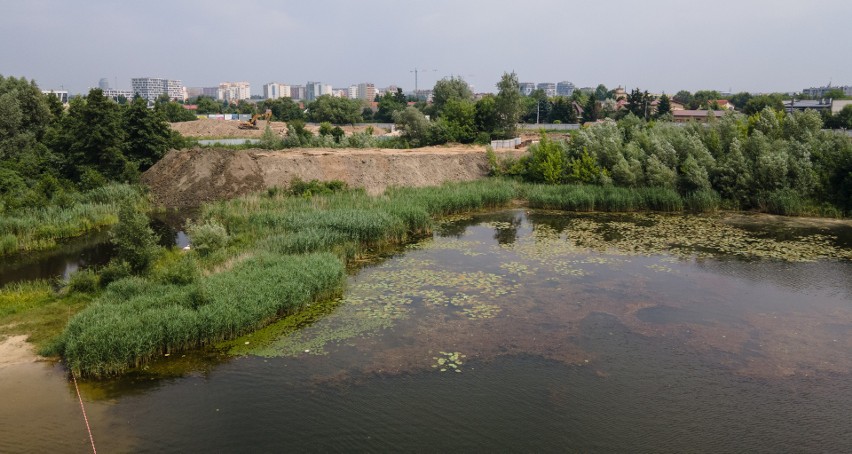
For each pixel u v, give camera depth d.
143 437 10.59
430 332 15.15
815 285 19.03
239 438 10.56
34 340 14.48
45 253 23.28
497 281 19.38
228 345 14.35
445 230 27.77
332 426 10.95
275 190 32.47
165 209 32.41
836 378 12.77
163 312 14.16
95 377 12.71
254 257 19.23
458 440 10.51
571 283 19.19
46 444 10.34
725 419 11.19
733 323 15.84
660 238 25.70
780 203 31.00
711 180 34.28
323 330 15.24
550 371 13.07
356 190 33.66
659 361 13.58
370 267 21.05
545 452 10.15
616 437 10.59
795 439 10.56
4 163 33.91
